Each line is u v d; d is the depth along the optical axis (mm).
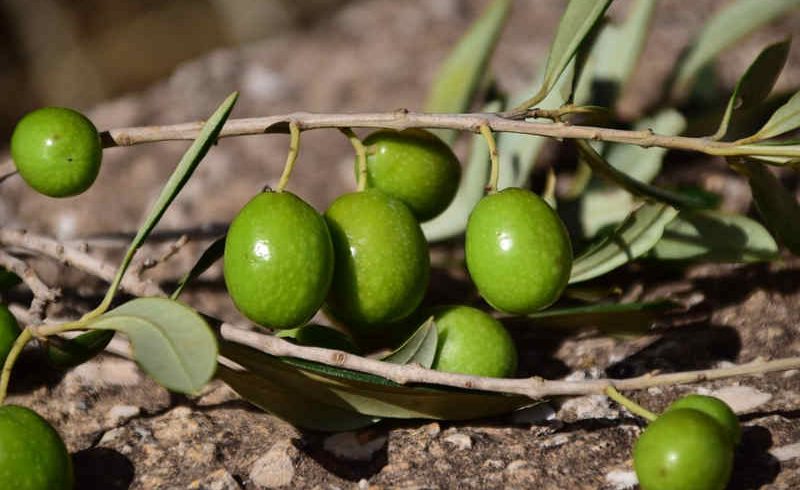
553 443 508
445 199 529
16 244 526
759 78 516
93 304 577
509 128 503
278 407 507
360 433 514
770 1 602
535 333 552
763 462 498
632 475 496
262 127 510
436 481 498
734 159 515
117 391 539
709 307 558
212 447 512
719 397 521
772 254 546
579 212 571
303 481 501
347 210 503
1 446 474
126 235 588
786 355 538
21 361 545
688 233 549
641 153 577
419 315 516
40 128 505
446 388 500
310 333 518
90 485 503
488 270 494
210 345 466
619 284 571
